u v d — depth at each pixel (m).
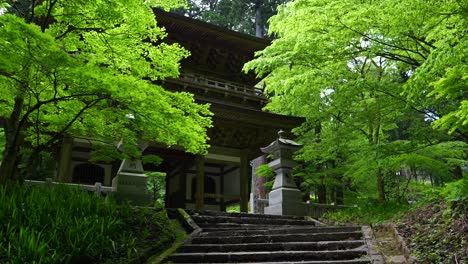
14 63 6.52
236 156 19.28
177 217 10.30
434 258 6.15
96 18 8.20
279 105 17.31
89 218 7.04
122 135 9.63
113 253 6.48
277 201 13.55
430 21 8.73
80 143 16.00
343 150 16.30
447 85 6.32
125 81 7.00
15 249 5.43
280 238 8.38
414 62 10.64
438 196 9.63
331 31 9.57
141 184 11.15
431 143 11.03
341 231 8.93
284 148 14.30
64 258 5.62
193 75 19.97
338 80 11.72
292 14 9.97
